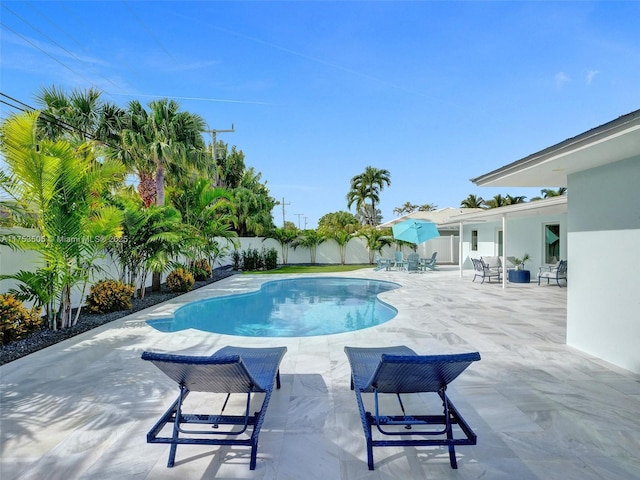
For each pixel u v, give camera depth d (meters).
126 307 8.20
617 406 3.47
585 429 3.05
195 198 14.01
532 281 14.34
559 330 6.50
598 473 2.49
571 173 5.41
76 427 3.11
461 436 2.99
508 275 14.23
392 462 2.63
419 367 2.51
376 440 2.77
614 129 3.39
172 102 13.11
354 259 25.17
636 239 4.40
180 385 2.81
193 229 11.81
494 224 17.80
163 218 9.78
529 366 4.60
